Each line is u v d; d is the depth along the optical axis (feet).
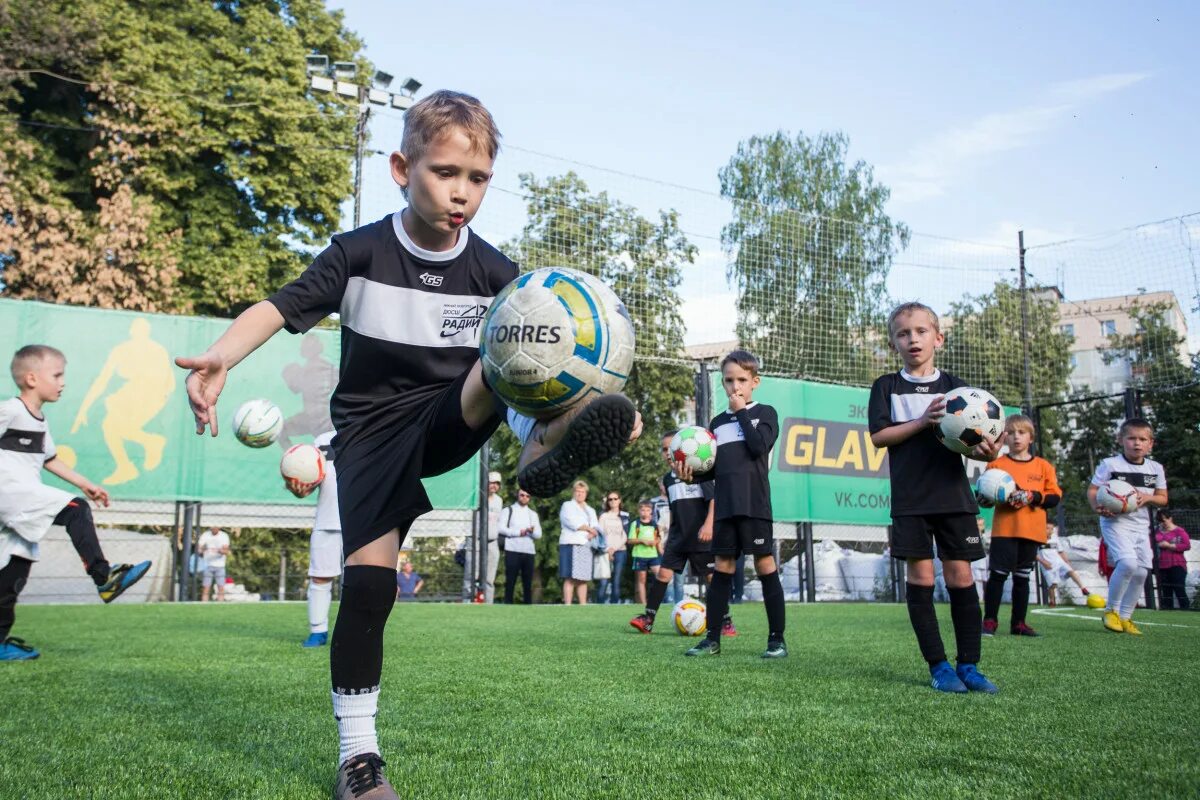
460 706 10.04
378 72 40.81
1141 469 23.70
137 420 32.12
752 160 92.22
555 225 43.78
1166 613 33.91
